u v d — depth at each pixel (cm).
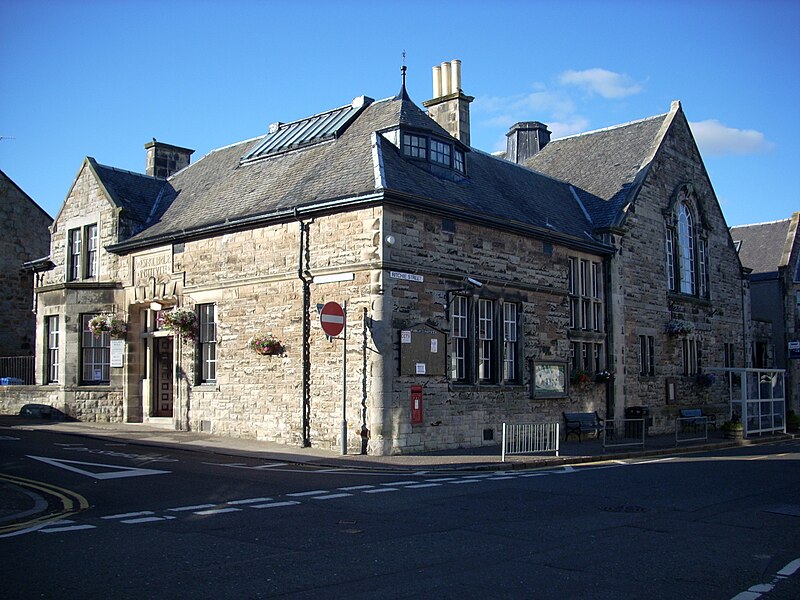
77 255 2580
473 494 1254
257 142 2611
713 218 3353
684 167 3136
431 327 1916
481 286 2058
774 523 1015
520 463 1689
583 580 715
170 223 2372
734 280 3469
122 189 2570
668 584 707
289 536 901
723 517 1056
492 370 2136
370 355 1803
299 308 1956
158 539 879
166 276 2306
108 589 673
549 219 2444
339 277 1873
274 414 1994
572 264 2511
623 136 3166
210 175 2580
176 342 2258
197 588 677
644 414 2603
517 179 2625
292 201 1984
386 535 911
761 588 697
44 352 2559
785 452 2200
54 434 2036
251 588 678
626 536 920
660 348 2859
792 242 4138
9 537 885
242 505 1119
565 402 2373
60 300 2497
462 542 875
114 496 1188
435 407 1916
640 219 2794
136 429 2198
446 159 2181
